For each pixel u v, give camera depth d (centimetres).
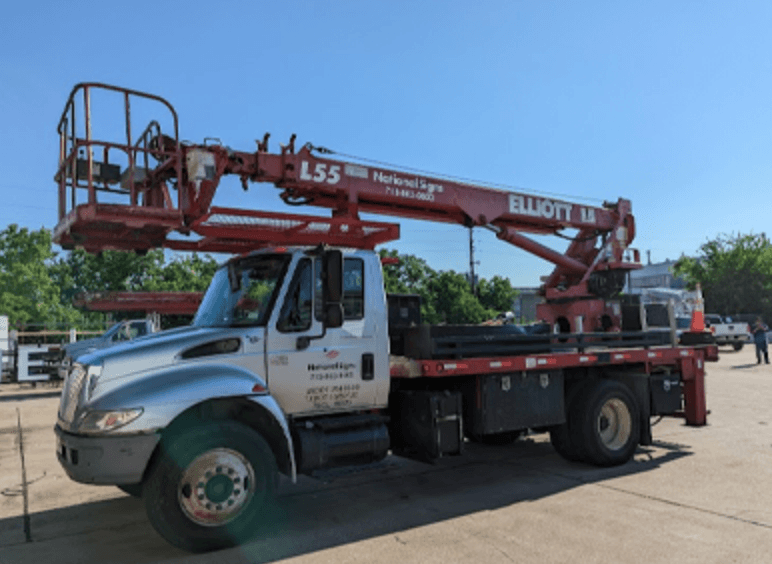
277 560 420
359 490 603
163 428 423
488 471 671
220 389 447
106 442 412
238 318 514
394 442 607
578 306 1103
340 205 901
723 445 774
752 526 459
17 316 4328
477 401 609
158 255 4700
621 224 1164
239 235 720
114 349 466
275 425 480
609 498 545
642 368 764
